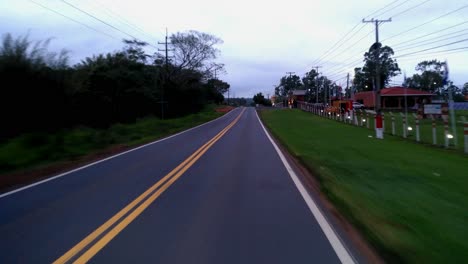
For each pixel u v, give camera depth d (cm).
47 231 627
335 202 807
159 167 1288
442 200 833
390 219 686
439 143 2045
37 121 2220
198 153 1664
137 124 3753
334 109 4812
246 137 2516
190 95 6981
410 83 9906
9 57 2066
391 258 510
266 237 591
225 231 618
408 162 1363
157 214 717
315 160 1396
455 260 501
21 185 1028
